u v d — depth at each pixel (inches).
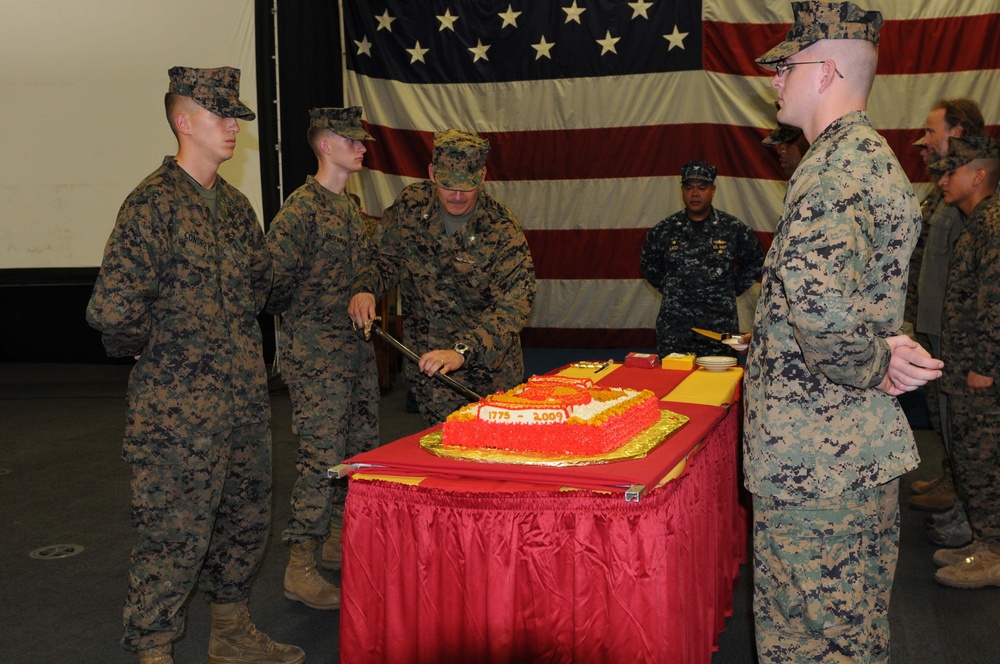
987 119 260.8
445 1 288.2
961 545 143.9
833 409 69.4
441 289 119.8
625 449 76.4
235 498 100.4
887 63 264.8
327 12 280.2
